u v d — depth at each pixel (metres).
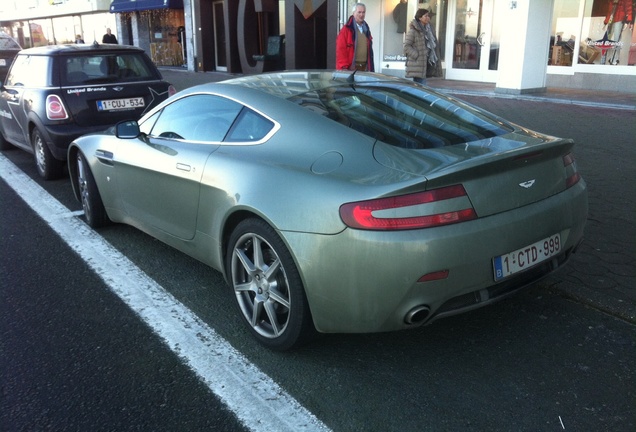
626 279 4.01
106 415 2.73
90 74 7.12
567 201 3.13
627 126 9.06
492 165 2.74
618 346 3.26
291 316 3.01
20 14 36.69
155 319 3.66
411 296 2.66
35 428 2.64
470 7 15.38
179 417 2.71
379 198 2.62
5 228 5.48
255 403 2.81
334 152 2.99
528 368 3.06
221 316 3.70
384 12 16.36
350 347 3.29
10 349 3.32
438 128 3.27
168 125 4.19
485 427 2.61
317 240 2.76
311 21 17.77
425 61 9.79
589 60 13.34
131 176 4.37
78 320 3.66
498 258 2.80
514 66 12.48
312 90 3.61
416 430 2.60
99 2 28.58
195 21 22.25
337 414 2.71
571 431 2.58
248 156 3.31
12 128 8.11
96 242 5.06
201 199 3.54
